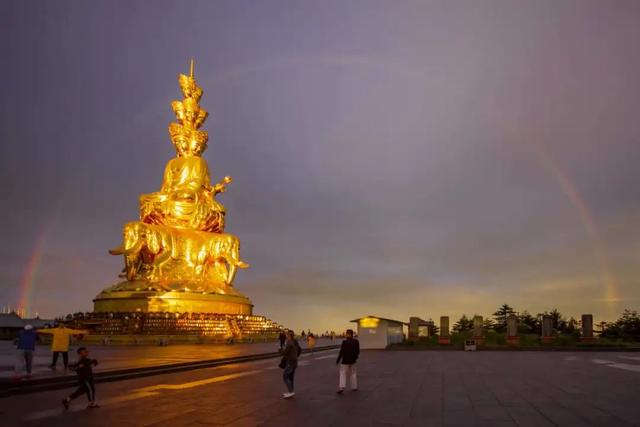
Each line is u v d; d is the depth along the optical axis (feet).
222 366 108.88
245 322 212.02
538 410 54.13
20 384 68.39
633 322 260.42
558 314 316.60
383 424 47.14
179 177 236.43
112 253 211.00
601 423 47.44
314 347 194.59
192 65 254.27
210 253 225.56
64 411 53.52
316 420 48.96
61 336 89.61
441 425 46.65
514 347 193.77
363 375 91.40
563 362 123.34
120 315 194.39
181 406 56.75
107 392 67.77
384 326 202.59
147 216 229.04
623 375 90.12
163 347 164.96
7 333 273.54
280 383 78.43
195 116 247.29
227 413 52.49
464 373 94.73
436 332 313.73
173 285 207.92
